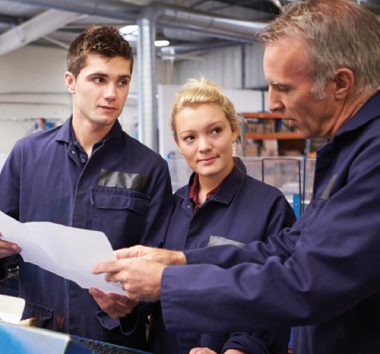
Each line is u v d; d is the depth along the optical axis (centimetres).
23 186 121
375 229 60
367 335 71
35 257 98
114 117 114
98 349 83
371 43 67
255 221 106
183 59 912
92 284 90
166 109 421
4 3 534
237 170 113
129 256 85
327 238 62
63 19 511
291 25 68
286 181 226
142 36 412
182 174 282
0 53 660
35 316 117
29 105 794
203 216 111
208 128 107
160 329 110
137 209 117
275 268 64
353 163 67
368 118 68
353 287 61
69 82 119
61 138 120
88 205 115
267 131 493
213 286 66
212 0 563
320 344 78
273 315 63
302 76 68
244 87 857
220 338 98
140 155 122
